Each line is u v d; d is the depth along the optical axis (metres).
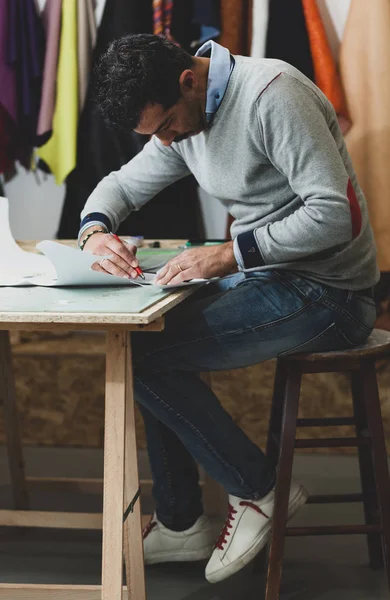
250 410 2.89
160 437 2.01
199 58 1.70
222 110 1.68
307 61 2.75
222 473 1.82
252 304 1.74
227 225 2.96
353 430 2.86
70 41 2.81
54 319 1.34
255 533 1.83
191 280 1.65
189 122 1.69
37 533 2.30
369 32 2.70
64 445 2.99
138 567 1.71
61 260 1.56
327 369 1.78
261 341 1.74
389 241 2.77
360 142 2.76
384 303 2.88
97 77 1.64
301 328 1.73
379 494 1.78
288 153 1.61
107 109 1.61
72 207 2.96
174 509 2.04
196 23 2.75
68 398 2.96
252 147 1.68
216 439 1.80
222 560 1.84
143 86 1.58
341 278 1.73
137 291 1.58
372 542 2.02
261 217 1.77
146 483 2.42
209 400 1.81
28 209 3.13
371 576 2.01
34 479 2.41
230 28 2.76
